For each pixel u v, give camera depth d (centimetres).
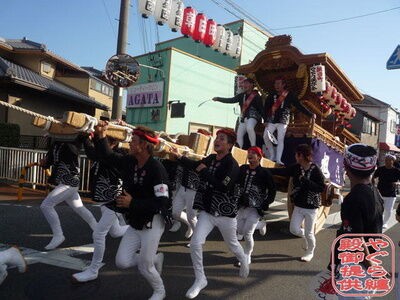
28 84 1445
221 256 548
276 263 531
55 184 504
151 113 1653
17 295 366
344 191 1556
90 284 403
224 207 380
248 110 800
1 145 1266
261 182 498
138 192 341
